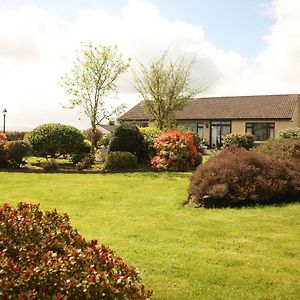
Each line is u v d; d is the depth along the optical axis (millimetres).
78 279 2809
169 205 10062
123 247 6395
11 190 12320
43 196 11305
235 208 9766
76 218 8578
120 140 18672
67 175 15984
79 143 19938
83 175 15969
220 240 6863
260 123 36906
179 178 14781
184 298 4562
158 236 7102
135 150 18797
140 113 41688
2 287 2607
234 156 11539
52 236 3494
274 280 5098
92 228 7680
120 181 14125
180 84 28516
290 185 10555
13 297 2576
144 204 10195
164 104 28625
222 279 5113
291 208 9508
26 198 11000
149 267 5484
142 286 3252
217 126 38781
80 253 3127
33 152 19750
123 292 2873
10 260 2850
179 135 17656
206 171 10781
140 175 15719
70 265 2910
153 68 28375
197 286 4895
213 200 10023
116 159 17641
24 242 3359
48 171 17406
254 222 8125
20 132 35000
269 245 6574
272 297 4629
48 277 2752
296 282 5055
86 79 23438
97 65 23328
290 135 26328
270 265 5621
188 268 5465
